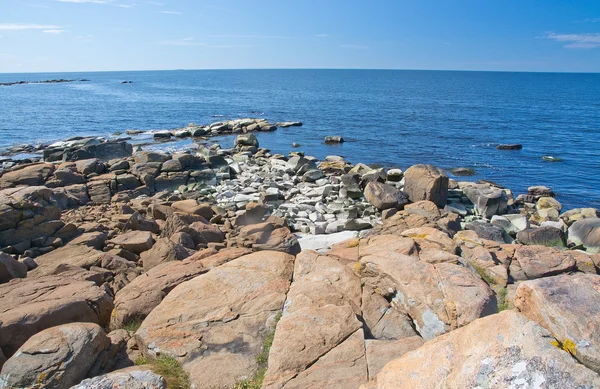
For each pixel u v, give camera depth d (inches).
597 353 162.2
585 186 1147.3
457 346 179.6
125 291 357.7
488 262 409.4
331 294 305.3
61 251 493.4
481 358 163.8
